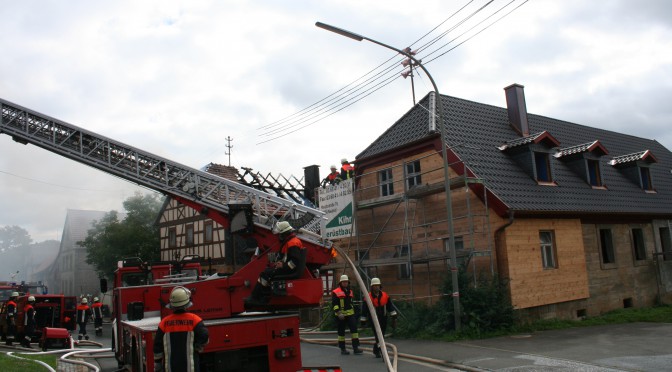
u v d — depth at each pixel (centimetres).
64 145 1212
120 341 1088
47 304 2058
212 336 748
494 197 1567
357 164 2100
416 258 1609
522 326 1507
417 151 1861
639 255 2102
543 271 1638
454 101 2047
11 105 1216
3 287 2917
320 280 886
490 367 993
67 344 1597
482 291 1441
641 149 2734
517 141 1852
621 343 1204
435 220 1767
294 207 1032
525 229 1619
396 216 1905
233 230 1022
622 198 2080
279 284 861
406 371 1015
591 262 1847
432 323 1475
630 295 1964
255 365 775
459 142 1791
